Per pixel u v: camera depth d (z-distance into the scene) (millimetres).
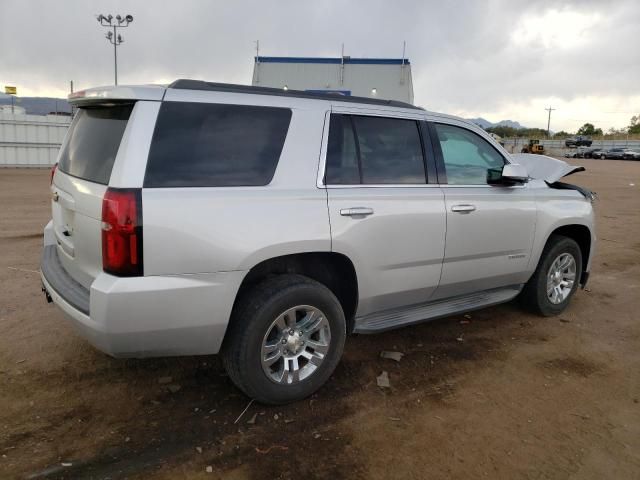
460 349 4301
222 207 2926
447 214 3959
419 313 4047
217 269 2902
